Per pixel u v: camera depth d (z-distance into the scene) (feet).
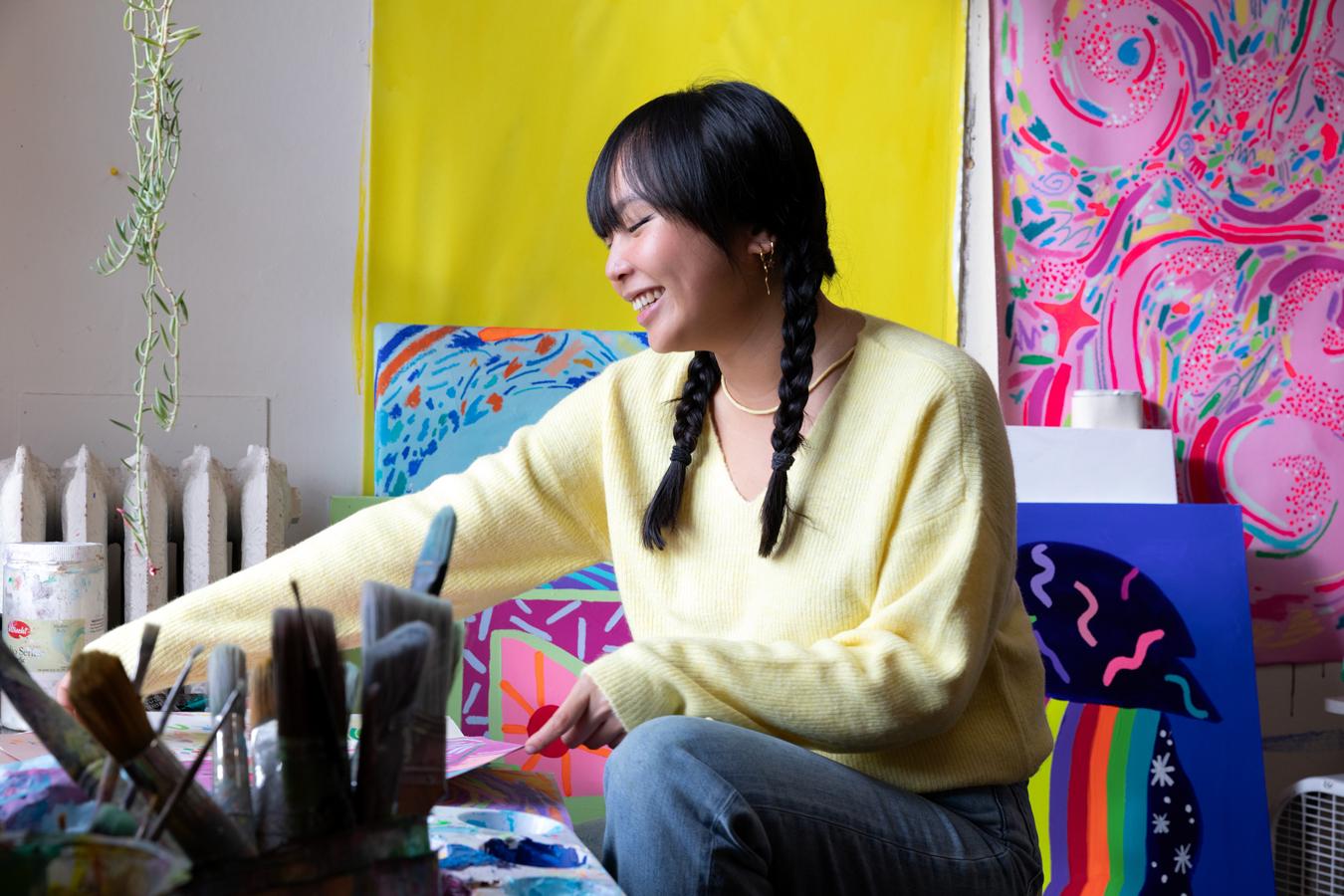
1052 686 7.04
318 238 7.22
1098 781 6.93
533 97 7.52
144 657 2.17
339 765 1.94
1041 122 8.43
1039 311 8.45
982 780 4.00
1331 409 9.03
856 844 3.62
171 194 6.93
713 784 3.39
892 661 3.68
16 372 6.68
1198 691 7.15
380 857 1.93
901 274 8.12
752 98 4.14
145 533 5.72
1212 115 8.75
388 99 7.28
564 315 7.58
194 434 6.98
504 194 7.47
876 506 4.03
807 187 4.20
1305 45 8.97
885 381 4.17
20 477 5.90
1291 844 7.73
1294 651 8.98
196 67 6.97
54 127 6.73
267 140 7.11
